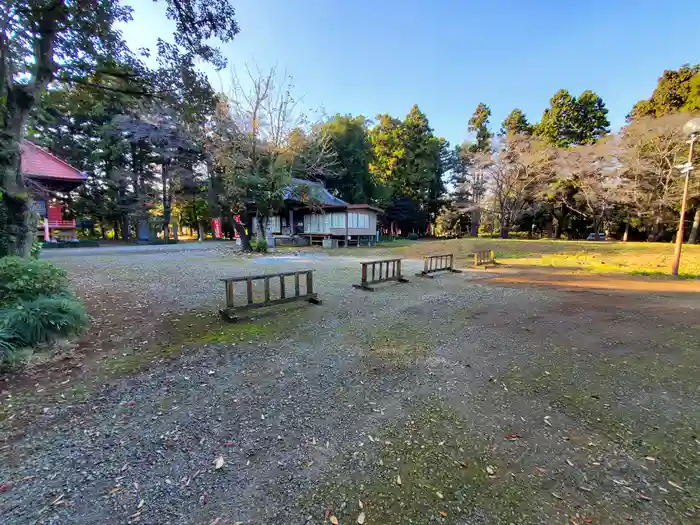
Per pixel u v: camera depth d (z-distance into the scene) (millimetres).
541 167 22078
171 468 1906
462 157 27734
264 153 15406
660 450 2115
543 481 1834
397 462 1979
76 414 2447
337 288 7363
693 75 18031
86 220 24797
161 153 21094
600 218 23828
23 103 5250
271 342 4012
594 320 5145
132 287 6918
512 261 13773
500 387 2963
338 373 3205
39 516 1564
